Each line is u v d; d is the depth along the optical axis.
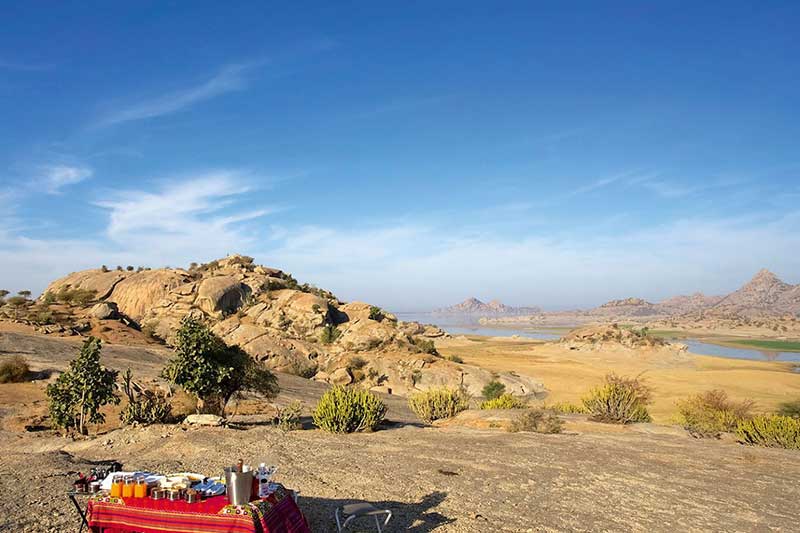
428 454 14.48
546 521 9.01
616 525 9.01
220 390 20.28
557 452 15.34
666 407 49.25
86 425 19.47
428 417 24.22
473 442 16.75
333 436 17.25
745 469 14.09
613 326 155.38
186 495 6.67
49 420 20.31
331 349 76.19
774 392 67.50
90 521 6.62
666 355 124.56
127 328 58.53
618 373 88.62
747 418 24.25
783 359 155.12
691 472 13.46
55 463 12.61
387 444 15.97
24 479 10.82
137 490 6.67
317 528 8.19
